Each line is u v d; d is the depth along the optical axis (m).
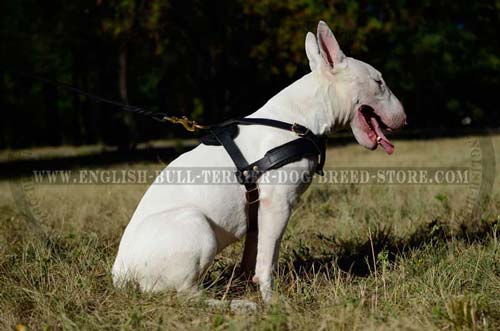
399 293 5.58
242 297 5.92
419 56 37.72
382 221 8.87
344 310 5.02
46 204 11.32
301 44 19.75
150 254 5.37
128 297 5.38
